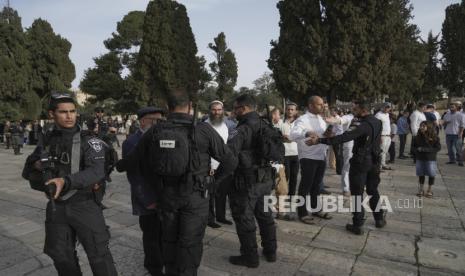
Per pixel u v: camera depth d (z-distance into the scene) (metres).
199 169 2.94
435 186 7.57
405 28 27.86
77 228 2.59
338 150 7.79
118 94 39.28
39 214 5.64
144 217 3.43
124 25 39.31
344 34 23.08
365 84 23.34
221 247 4.34
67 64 31.03
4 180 8.73
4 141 22.03
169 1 33.44
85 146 2.61
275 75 25.62
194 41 35.03
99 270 2.62
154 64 33.12
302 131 5.03
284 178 5.35
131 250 4.21
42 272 3.64
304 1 23.67
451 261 3.93
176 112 3.00
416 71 28.45
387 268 3.76
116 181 8.42
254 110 3.85
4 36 25.70
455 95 47.78
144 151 3.05
